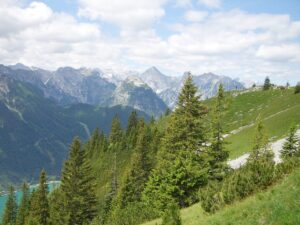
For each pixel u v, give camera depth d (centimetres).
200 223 2244
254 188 2308
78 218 6569
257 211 1773
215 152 4584
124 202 7112
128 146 15250
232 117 12862
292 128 5744
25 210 11081
